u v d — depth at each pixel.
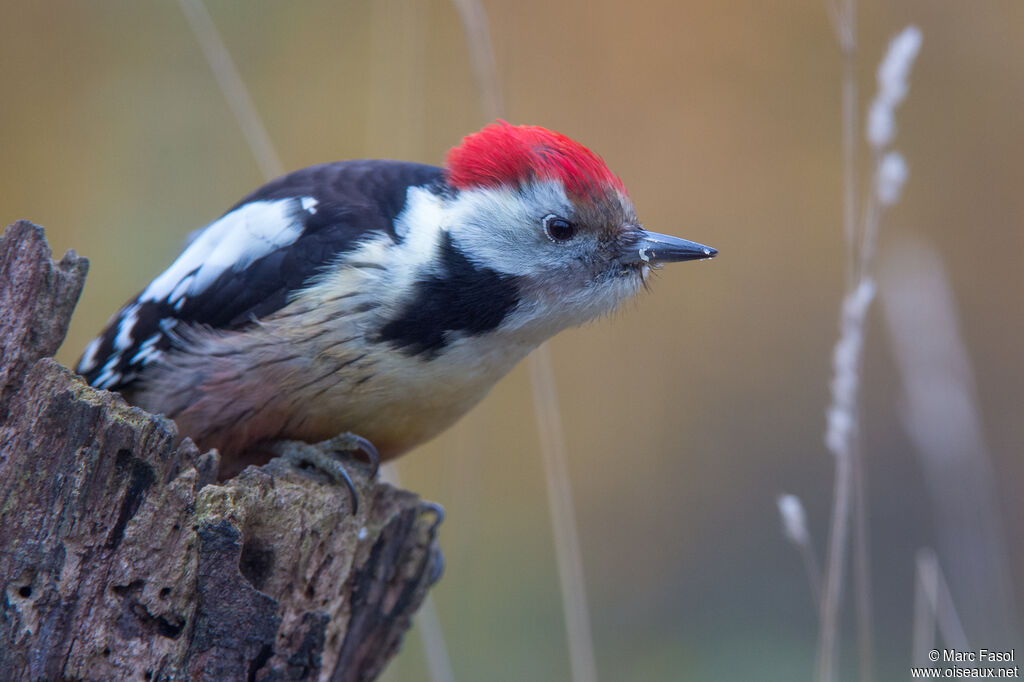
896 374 12.80
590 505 12.38
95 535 4.54
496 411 12.42
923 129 14.20
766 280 13.54
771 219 13.58
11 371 4.61
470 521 10.34
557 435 7.09
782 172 13.71
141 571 4.58
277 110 11.97
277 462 5.79
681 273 13.59
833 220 13.59
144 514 4.60
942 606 6.89
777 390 13.12
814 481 12.56
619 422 12.88
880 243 13.36
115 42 11.76
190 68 11.62
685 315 13.55
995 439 12.94
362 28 12.26
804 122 13.78
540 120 13.34
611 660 10.27
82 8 11.84
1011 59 14.05
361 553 5.73
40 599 4.46
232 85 7.80
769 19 13.89
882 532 12.07
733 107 13.84
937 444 7.27
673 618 11.21
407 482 10.56
